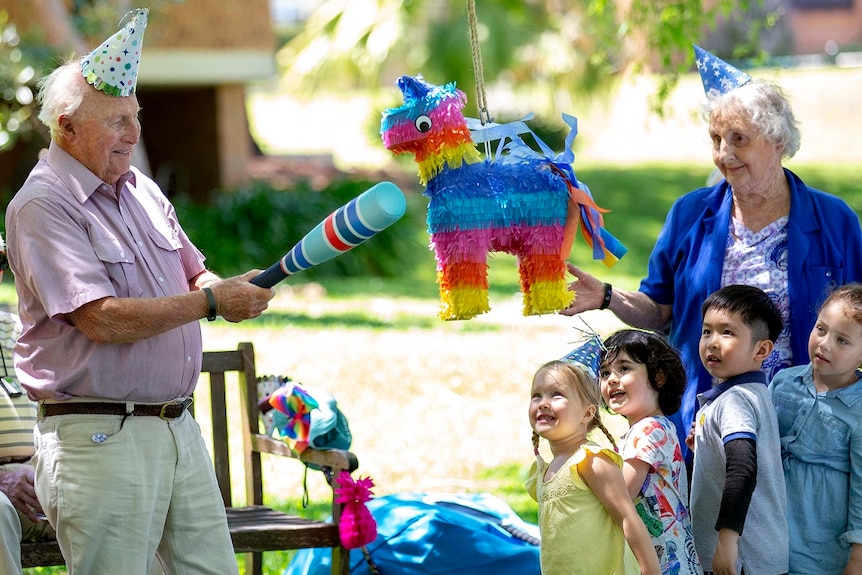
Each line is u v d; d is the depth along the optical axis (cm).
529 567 823
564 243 667
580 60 4059
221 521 693
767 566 700
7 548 686
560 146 3794
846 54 6009
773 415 721
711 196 805
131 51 638
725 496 683
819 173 4459
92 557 645
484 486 1204
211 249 2581
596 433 824
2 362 779
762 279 773
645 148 5166
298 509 1128
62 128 642
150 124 3347
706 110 780
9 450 770
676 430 782
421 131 639
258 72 2938
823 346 713
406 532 826
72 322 632
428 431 1395
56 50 1972
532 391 704
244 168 3178
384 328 2008
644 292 833
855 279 780
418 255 2991
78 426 642
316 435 800
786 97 762
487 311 653
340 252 607
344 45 4181
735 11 1530
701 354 741
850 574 698
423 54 4072
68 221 634
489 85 4125
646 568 652
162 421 664
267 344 1795
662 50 1374
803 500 727
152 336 633
